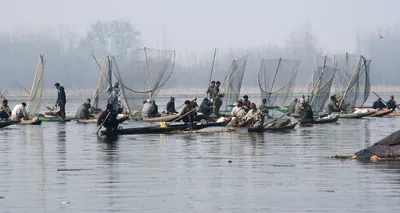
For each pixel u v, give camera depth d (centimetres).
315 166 8481
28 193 6969
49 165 8738
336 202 6488
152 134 12712
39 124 15788
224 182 7494
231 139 11731
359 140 11606
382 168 8219
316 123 15738
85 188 7194
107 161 9044
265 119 16350
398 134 9081
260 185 7312
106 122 12594
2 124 14638
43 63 17250
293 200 6588
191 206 6400
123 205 6438
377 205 6350
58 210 6278
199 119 14612
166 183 7450
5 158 9431
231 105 17500
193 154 9694
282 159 9144
